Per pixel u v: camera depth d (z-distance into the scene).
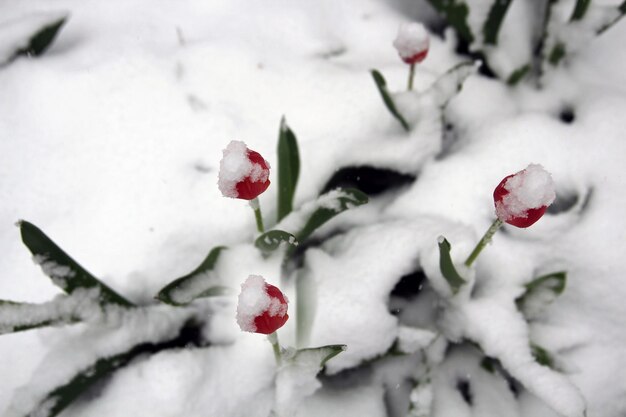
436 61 1.60
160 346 1.37
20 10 1.67
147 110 1.53
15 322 1.27
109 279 1.40
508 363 1.32
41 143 1.51
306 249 1.45
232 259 1.37
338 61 1.60
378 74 1.42
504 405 1.36
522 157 1.47
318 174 1.48
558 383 1.29
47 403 1.29
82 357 1.31
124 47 1.59
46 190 1.47
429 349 1.37
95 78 1.55
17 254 1.42
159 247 1.43
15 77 1.55
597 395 1.36
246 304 1.14
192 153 1.49
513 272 1.40
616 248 1.42
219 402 1.33
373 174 1.49
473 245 1.36
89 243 1.43
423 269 1.38
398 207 1.46
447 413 1.36
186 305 1.38
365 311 1.34
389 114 1.52
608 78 1.56
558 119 1.53
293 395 1.28
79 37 1.61
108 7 1.68
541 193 1.17
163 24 1.65
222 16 1.67
